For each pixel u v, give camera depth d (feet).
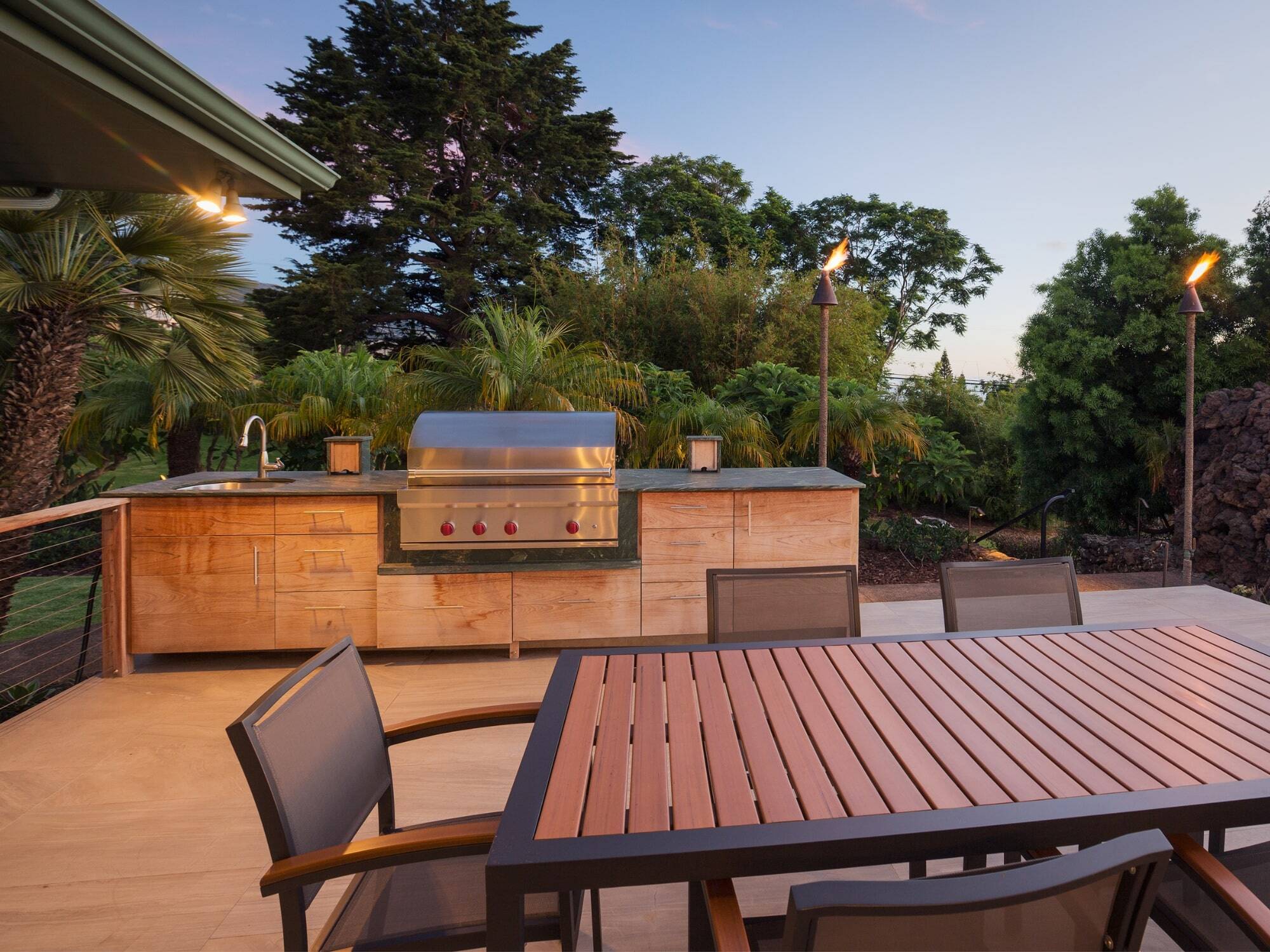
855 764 4.17
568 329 32.89
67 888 6.48
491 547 12.02
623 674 5.64
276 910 6.19
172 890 6.46
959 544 22.21
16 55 5.66
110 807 7.88
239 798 8.06
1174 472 27.14
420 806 7.82
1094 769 4.06
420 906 4.31
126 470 31.27
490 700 10.78
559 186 68.18
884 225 82.33
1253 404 24.00
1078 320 34.06
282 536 11.98
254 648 12.05
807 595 7.19
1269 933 3.27
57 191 9.21
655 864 3.32
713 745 4.44
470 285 59.88
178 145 7.64
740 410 21.94
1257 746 4.34
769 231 63.77
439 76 61.21
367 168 57.93
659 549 12.62
